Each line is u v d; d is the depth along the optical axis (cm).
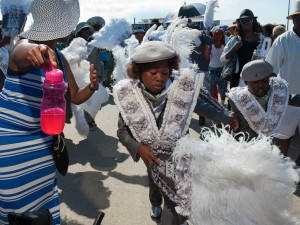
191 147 187
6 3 404
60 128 179
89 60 538
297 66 334
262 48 475
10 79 180
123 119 210
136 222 303
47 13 172
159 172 205
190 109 205
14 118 184
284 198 183
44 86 169
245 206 180
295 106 332
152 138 203
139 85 210
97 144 513
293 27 338
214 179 182
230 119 222
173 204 209
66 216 316
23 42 170
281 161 191
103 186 374
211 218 185
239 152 188
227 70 514
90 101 497
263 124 269
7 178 189
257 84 264
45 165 199
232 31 556
